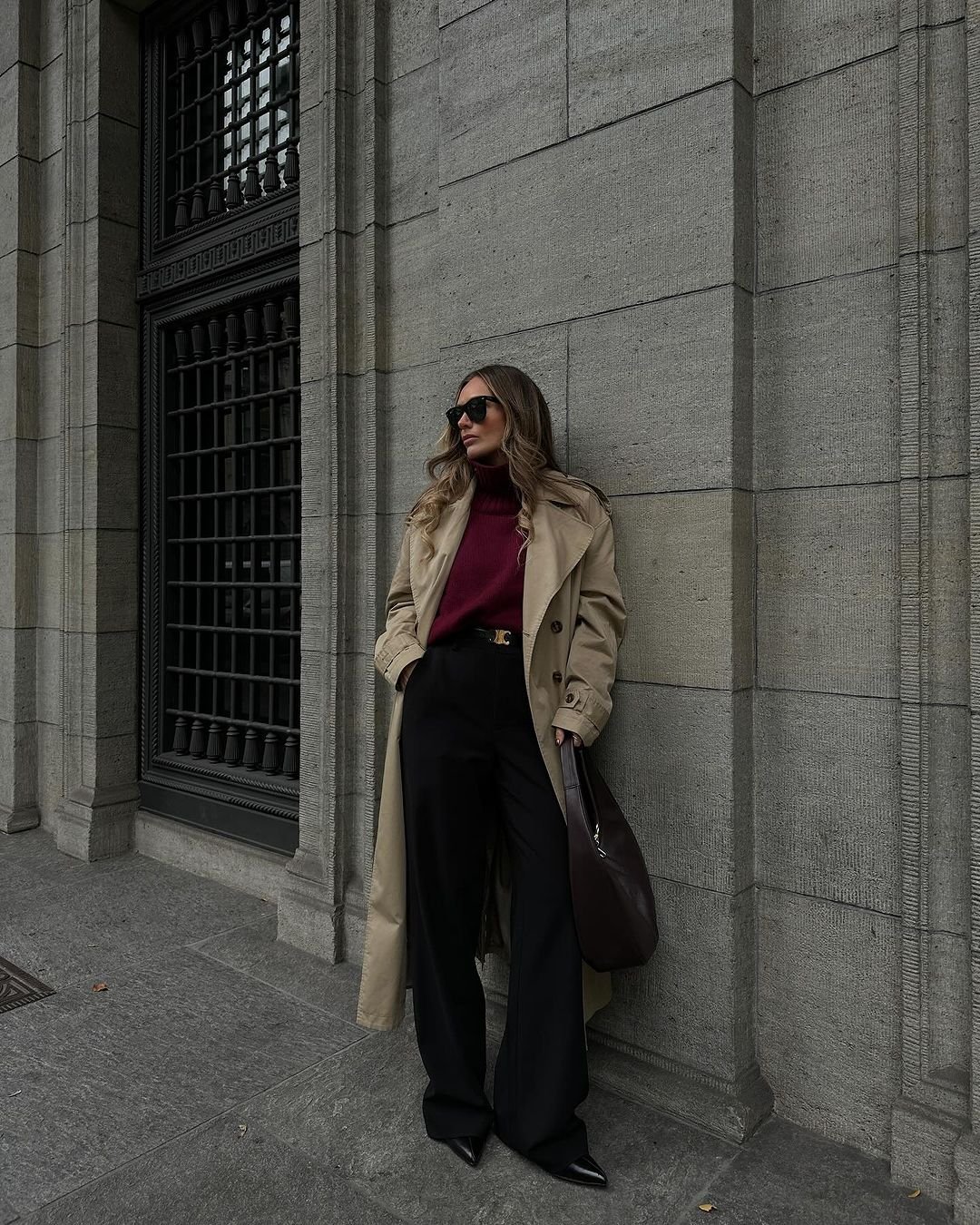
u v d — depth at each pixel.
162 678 4.83
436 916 2.31
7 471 5.21
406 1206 2.10
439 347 3.05
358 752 3.54
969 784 2.11
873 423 2.27
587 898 2.13
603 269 2.62
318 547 3.57
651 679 2.54
